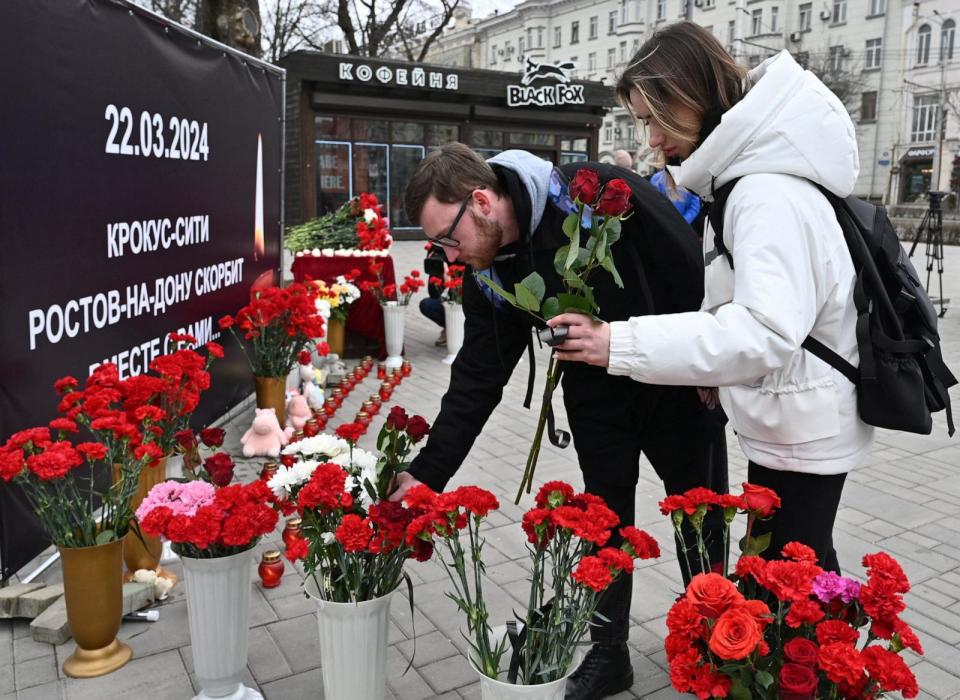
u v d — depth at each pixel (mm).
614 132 46750
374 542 1880
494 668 1818
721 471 2547
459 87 20484
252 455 4684
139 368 3875
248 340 5582
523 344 2383
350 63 18891
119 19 3568
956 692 2566
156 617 2906
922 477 4586
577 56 52344
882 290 1708
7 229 2824
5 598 2857
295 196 19656
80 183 3287
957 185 37031
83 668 2566
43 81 3000
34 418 3027
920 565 3469
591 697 2400
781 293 1587
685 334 1600
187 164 4387
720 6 44531
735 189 1703
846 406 1758
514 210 2092
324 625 2061
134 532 2721
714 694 1352
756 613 1394
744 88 1764
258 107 5531
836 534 3779
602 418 2316
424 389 6523
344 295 7043
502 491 4285
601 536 1646
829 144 1652
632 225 2104
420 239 21188
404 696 2520
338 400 5879
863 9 41000
